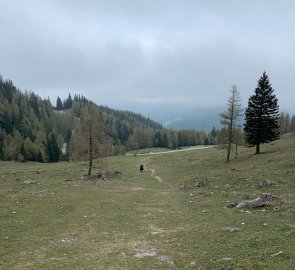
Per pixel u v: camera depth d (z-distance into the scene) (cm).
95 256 2086
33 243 2422
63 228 2795
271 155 6406
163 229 2639
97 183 5544
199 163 7544
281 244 1923
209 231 2403
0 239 2519
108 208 3541
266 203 3006
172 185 5238
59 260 2056
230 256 1833
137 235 2516
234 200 3475
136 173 7244
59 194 4372
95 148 6612
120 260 1978
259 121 6950
